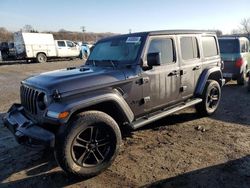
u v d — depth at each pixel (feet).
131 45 14.39
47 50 76.74
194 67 17.54
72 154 11.05
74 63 72.54
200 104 19.10
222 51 31.12
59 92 10.90
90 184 11.28
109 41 15.92
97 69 13.76
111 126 11.91
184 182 11.17
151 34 14.43
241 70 30.83
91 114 11.41
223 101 24.63
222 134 16.33
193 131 16.98
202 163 12.67
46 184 11.39
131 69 13.50
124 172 12.10
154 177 11.61
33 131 11.18
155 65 13.38
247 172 11.84
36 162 13.33
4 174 12.29
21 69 58.34
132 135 16.44
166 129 17.40
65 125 10.91
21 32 72.95
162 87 15.10
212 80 19.92
